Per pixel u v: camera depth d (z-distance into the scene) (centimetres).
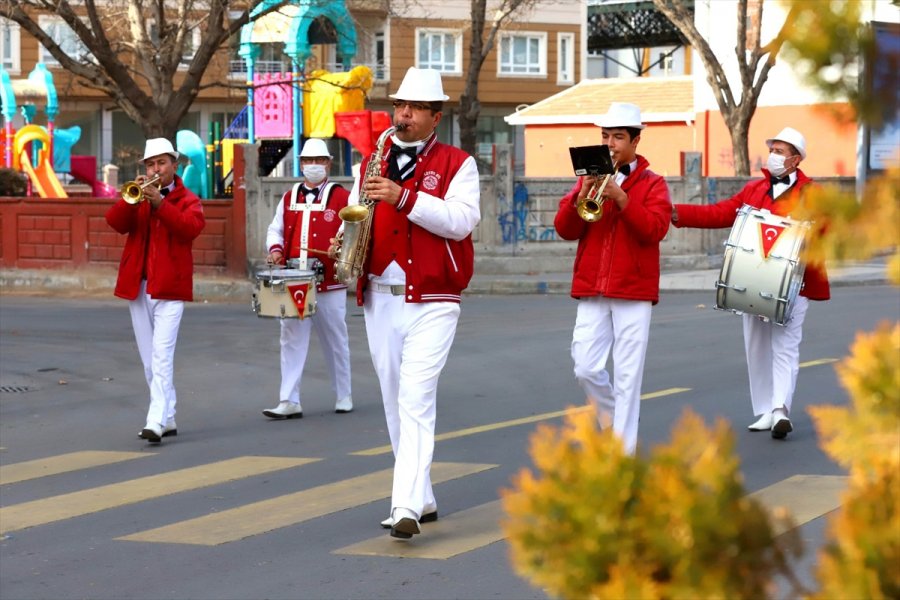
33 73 4303
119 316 2181
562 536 255
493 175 2950
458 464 982
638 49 7025
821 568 249
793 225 260
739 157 3462
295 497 892
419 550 740
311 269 1245
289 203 1255
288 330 1239
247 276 2653
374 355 790
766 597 252
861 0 238
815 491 843
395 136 791
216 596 668
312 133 3759
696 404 1235
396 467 764
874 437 258
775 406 1056
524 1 4428
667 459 257
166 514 859
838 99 243
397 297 771
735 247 1034
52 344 1820
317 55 5309
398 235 765
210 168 4100
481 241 2955
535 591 657
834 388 1303
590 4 6369
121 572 720
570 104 4897
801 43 242
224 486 941
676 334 1823
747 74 3419
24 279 2666
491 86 6262
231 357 1684
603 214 884
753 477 905
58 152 4606
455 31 5834
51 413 1304
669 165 4597
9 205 2786
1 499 921
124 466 1030
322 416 1257
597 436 263
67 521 848
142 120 2820
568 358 1614
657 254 890
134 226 1128
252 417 1261
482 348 1722
